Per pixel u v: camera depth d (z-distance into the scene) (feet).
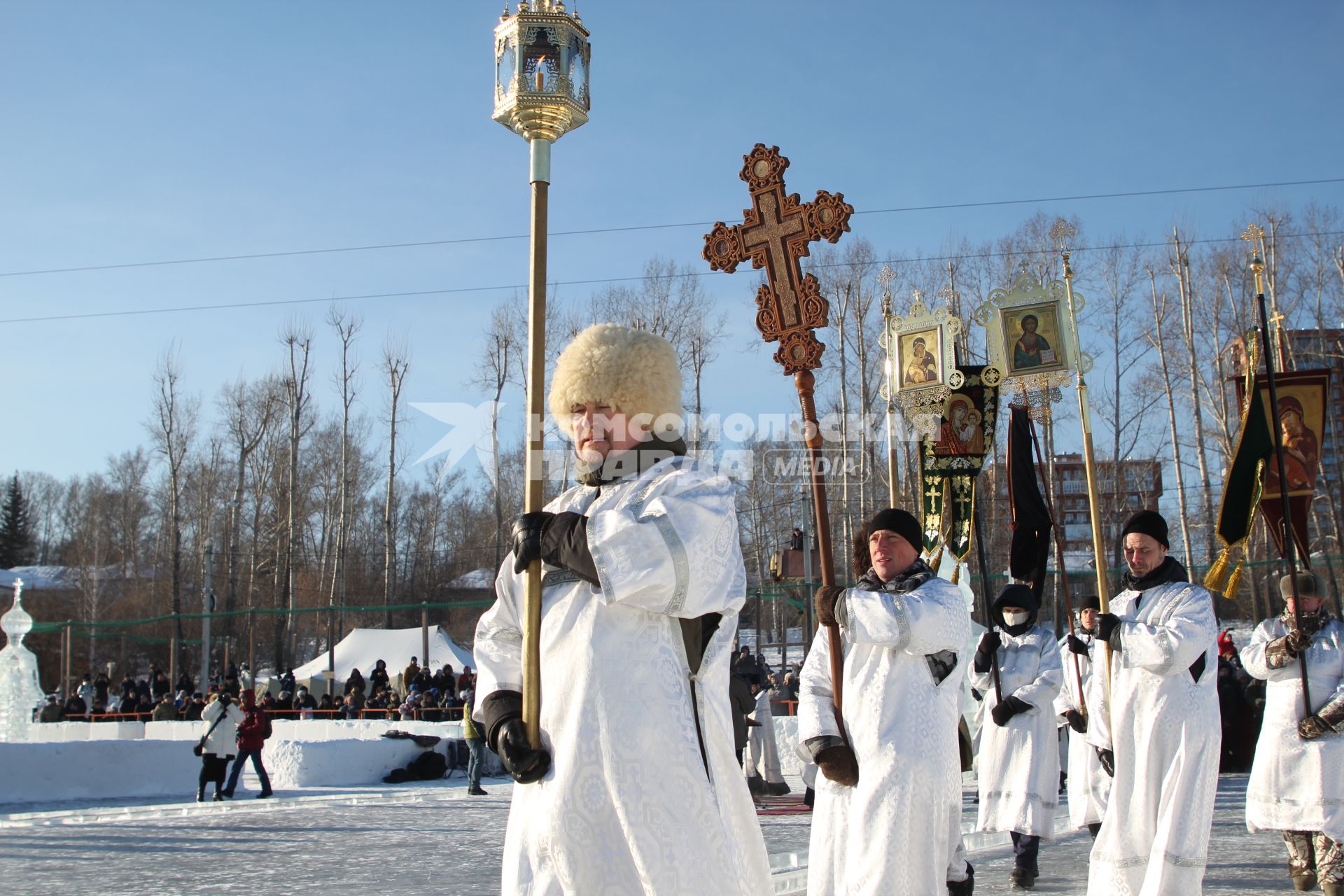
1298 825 22.18
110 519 204.64
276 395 156.15
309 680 104.22
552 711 9.34
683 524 9.11
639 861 8.81
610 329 10.16
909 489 92.43
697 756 9.18
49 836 34.35
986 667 26.66
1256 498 23.82
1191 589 19.44
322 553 168.55
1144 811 18.88
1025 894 23.35
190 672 165.07
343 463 139.33
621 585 8.86
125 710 95.35
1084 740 29.17
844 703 16.63
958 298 101.91
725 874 9.07
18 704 82.17
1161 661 18.53
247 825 37.35
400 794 50.44
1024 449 28.71
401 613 163.32
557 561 9.28
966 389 27.84
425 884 24.95
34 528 293.43
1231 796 40.86
